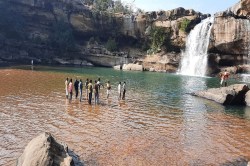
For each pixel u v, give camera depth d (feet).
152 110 101.96
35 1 300.61
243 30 241.55
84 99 114.21
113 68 294.25
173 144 67.26
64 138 66.74
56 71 215.92
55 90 129.29
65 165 45.39
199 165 56.08
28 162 44.60
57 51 304.50
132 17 323.37
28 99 107.45
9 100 104.01
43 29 308.81
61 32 307.17
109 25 327.47
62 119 82.79
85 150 60.23
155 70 279.90
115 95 127.34
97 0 393.50
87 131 73.10
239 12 250.57
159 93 140.36
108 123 81.76
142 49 322.75
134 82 178.40
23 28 298.56
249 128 84.17
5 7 285.64
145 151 61.87
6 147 59.47
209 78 226.58
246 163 57.88
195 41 269.03
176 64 277.23
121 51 324.80
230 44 245.04
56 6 312.09
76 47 314.35
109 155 58.44
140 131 76.07
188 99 127.13
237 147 67.21
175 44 288.30
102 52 314.35
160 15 311.88
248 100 119.85
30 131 70.33
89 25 324.80
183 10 299.58
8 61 272.92
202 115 98.63
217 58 250.57
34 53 291.79
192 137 73.31
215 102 123.95
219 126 85.20
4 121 77.71
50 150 46.32
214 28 252.62
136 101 116.88
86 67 282.77
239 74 237.45
